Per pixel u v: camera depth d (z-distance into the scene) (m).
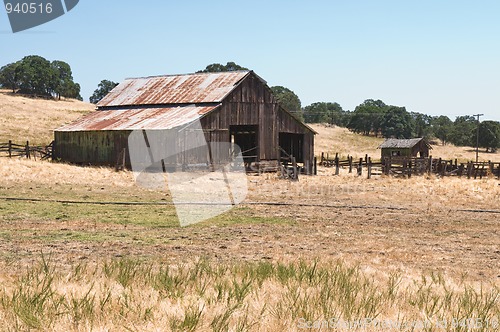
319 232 18.36
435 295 9.48
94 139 42.78
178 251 14.55
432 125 190.75
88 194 25.84
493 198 28.59
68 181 30.38
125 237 16.36
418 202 26.78
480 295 9.82
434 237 18.12
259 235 17.48
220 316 7.52
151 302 8.34
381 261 13.93
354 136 139.12
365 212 23.28
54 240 15.54
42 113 105.31
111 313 7.72
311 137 46.34
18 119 93.06
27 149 47.00
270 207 23.75
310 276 10.33
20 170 33.34
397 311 8.44
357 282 9.94
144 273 10.27
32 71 175.00
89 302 8.04
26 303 7.77
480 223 21.14
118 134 40.91
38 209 21.08
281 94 187.62
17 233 16.39
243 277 10.24
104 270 10.64
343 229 19.11
